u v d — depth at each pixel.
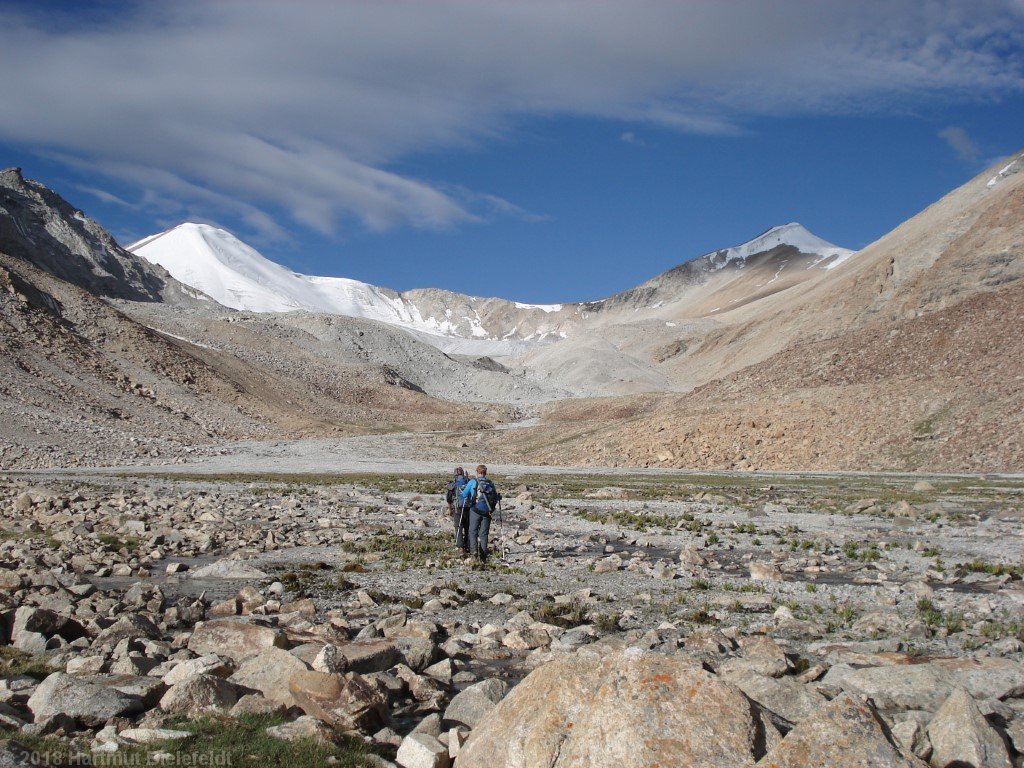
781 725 7.28
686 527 28.16
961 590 16.66
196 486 46.41
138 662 10.21
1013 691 9.49
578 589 16.95
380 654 10.69
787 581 17.86
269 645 11.02
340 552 22.30
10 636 11.83
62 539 23.22
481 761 7.31
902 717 8.38
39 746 7.50
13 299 109.94
